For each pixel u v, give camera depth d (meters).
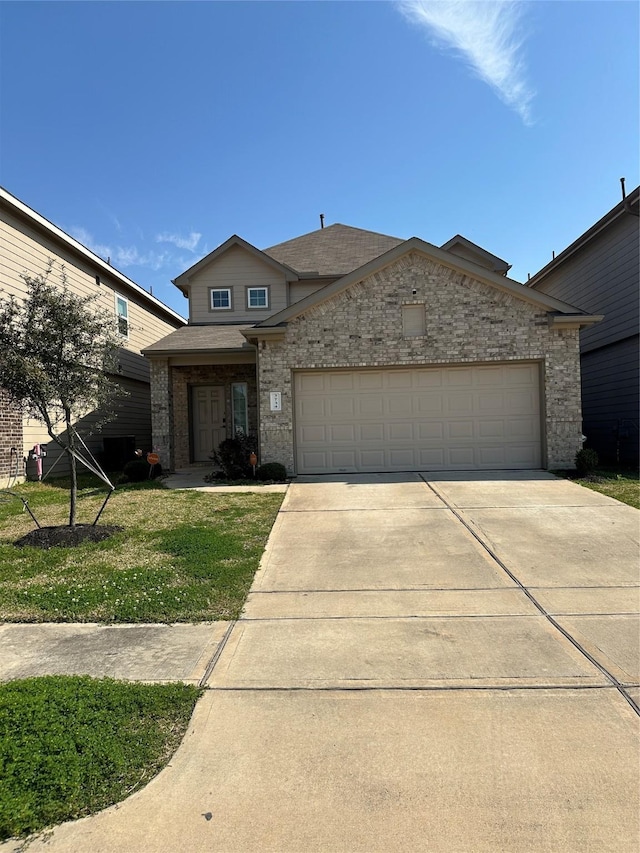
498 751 2.71
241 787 2.49
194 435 15.16
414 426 11.42
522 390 11.29
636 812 2.29
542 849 2.12
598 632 4.08
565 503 8.12
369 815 2.31
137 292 17.61
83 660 3.72
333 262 16.67
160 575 5.29
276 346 11.35
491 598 4.77
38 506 8.84
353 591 5.00
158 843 2.19
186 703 3.12
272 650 3.85
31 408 6.73
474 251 16.11
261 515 7.83
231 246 16.05
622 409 13.41
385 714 3.05
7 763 2.51
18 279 11.66
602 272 14.30
